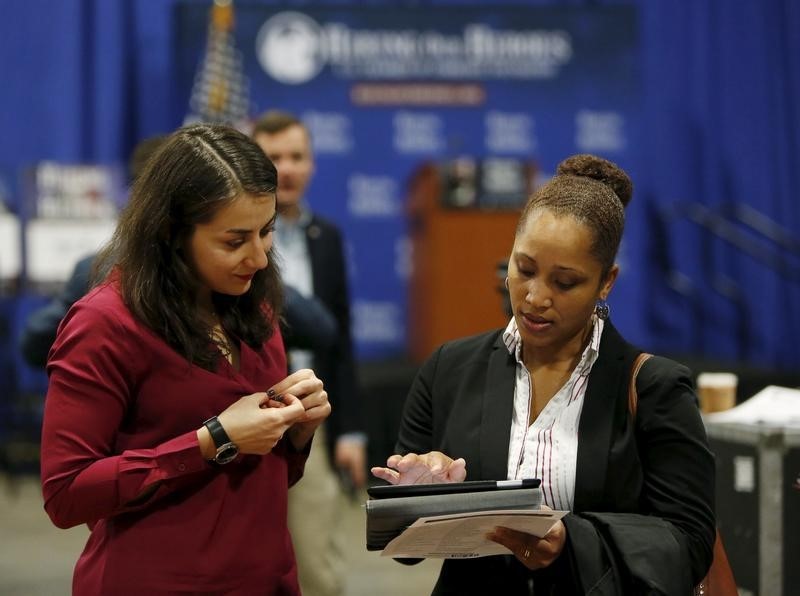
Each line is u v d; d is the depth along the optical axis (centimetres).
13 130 803
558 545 209
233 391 215
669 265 848
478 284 721
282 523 224
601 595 205
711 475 218
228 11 727
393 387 730
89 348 206
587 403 220
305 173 411
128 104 814
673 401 218
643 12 843
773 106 855
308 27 802
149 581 208
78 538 674
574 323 212
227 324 223
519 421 224
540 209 212
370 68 810
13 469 781
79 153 810
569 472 217
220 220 206
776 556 281
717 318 855
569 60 826
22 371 780
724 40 852
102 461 204
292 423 212
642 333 836
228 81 724
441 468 214
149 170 212
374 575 617
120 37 810
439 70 816
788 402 313
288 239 412
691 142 850
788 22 854
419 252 776
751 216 855
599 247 209
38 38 803
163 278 211
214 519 211
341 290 420
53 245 662
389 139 814
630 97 830
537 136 826
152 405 211
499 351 231
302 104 805
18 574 597
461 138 819
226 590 212
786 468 282
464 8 815
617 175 244
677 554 207
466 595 225
